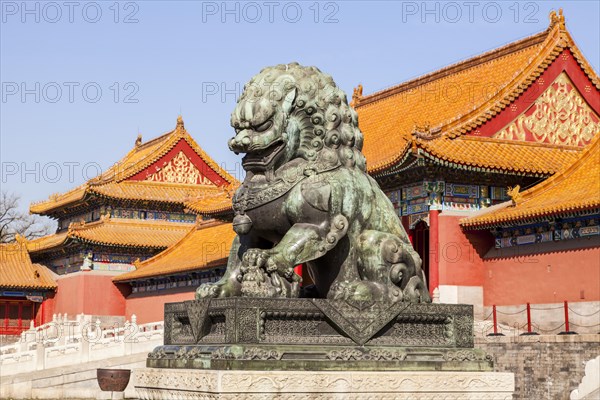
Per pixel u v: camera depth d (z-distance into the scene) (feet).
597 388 99.14
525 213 141.59
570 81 172.04
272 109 39.65
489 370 38.93
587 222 138.92
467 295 157.48
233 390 33.86
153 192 290.76
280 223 40.14
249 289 37.60
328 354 36.24
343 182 40.11
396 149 168.35
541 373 120.06
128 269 279.08
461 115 163.02
